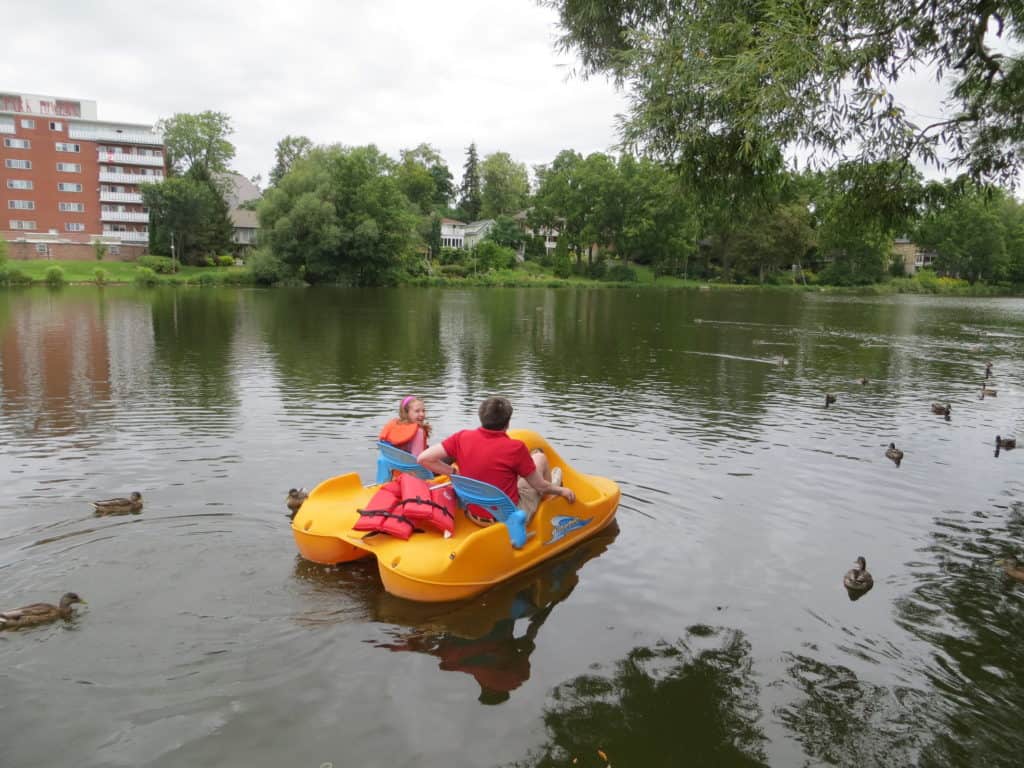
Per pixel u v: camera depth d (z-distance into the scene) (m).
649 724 3.74
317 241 62.69
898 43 7.39
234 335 22.73
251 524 6.17
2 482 7.25
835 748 3.61
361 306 37.62
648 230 81.88
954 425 11.55
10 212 70.50
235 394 12.69
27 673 3.99
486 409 5.52
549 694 3.98
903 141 8.27
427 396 13.04
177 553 5.57
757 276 93.00
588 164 86.50
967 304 57.53
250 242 88.31
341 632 4.59
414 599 5.04
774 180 8.76
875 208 9.58
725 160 8.78
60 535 5.82
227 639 4.42
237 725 3.63
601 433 10.36
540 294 58.62
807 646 4.58
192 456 8.41
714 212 9.90
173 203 69.50
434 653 4.38
